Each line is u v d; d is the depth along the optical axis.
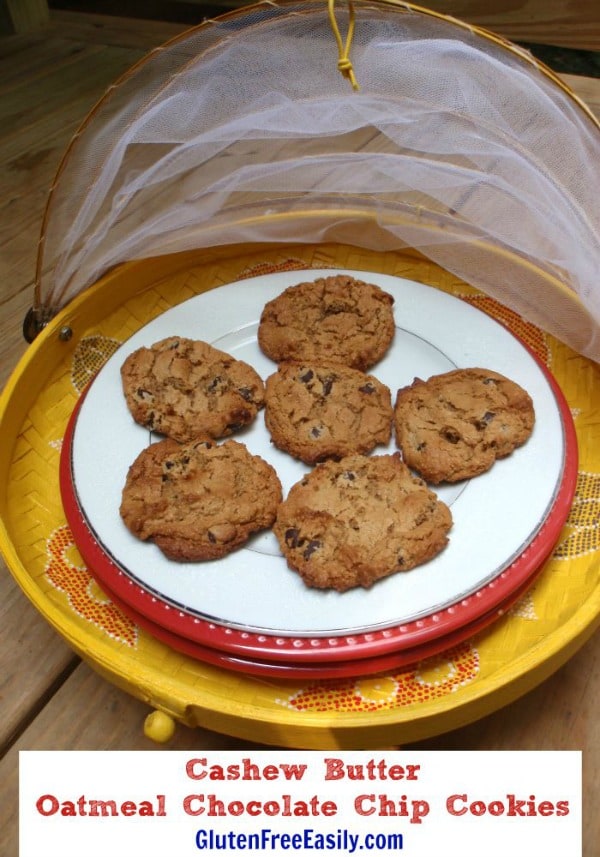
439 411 0.46
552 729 0.39
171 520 0.41
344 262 0.59
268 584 0.40
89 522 0.42
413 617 0.38
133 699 0.40
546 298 0.51
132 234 0.54
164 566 0.40
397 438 0.46
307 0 0.39
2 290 0.62
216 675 0.39
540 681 0.36
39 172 0.72
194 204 0.54
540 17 0.71
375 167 0.51
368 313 0.51
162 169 0.50
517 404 0.45
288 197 0.58
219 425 0.47
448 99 0.42
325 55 0.43
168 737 0.36
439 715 0.34
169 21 0.91
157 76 0.46
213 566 0.41
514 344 0.50
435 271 0.58
